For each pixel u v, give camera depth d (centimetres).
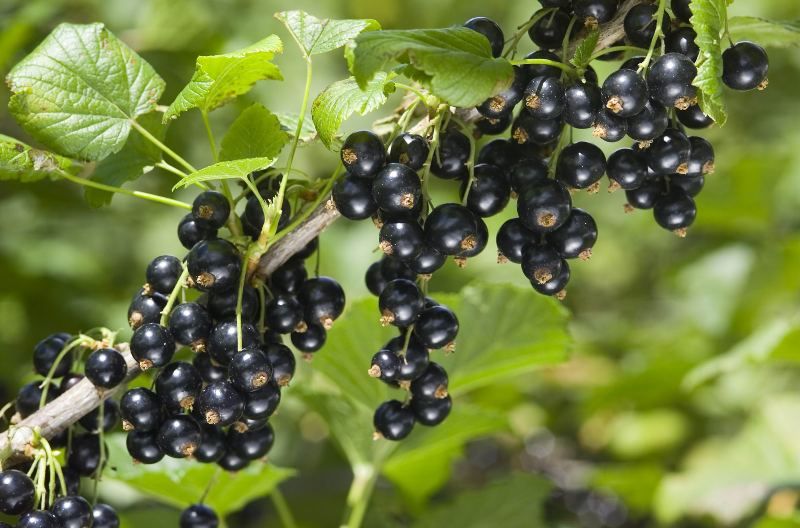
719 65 83
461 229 84
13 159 86
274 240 85
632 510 138
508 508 108
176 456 85
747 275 157
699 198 156
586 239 85
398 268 87
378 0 202
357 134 84
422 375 87
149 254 158
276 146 88
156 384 85
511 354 103
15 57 129
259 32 167
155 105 88
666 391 147
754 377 154
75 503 84
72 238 148
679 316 177
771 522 110
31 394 87
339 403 103
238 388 84
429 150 85
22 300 135
